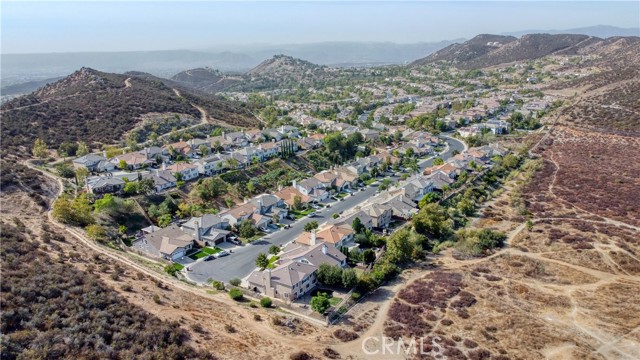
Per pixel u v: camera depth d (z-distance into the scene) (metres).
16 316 46.88
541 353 58.44
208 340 54.56
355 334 62.62
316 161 167.62
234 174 139.25
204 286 79.19
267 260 87.75
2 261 58.47
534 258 87.06
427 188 133.62
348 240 99.62
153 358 46.81
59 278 56.34
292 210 123.38
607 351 59.03
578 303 70.88
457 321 65.75
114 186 116.75
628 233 95.69
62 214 92.19
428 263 87.44
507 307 69.50
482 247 92.25
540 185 132.62
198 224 100.56
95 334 47.47
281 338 59.78
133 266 77.75
